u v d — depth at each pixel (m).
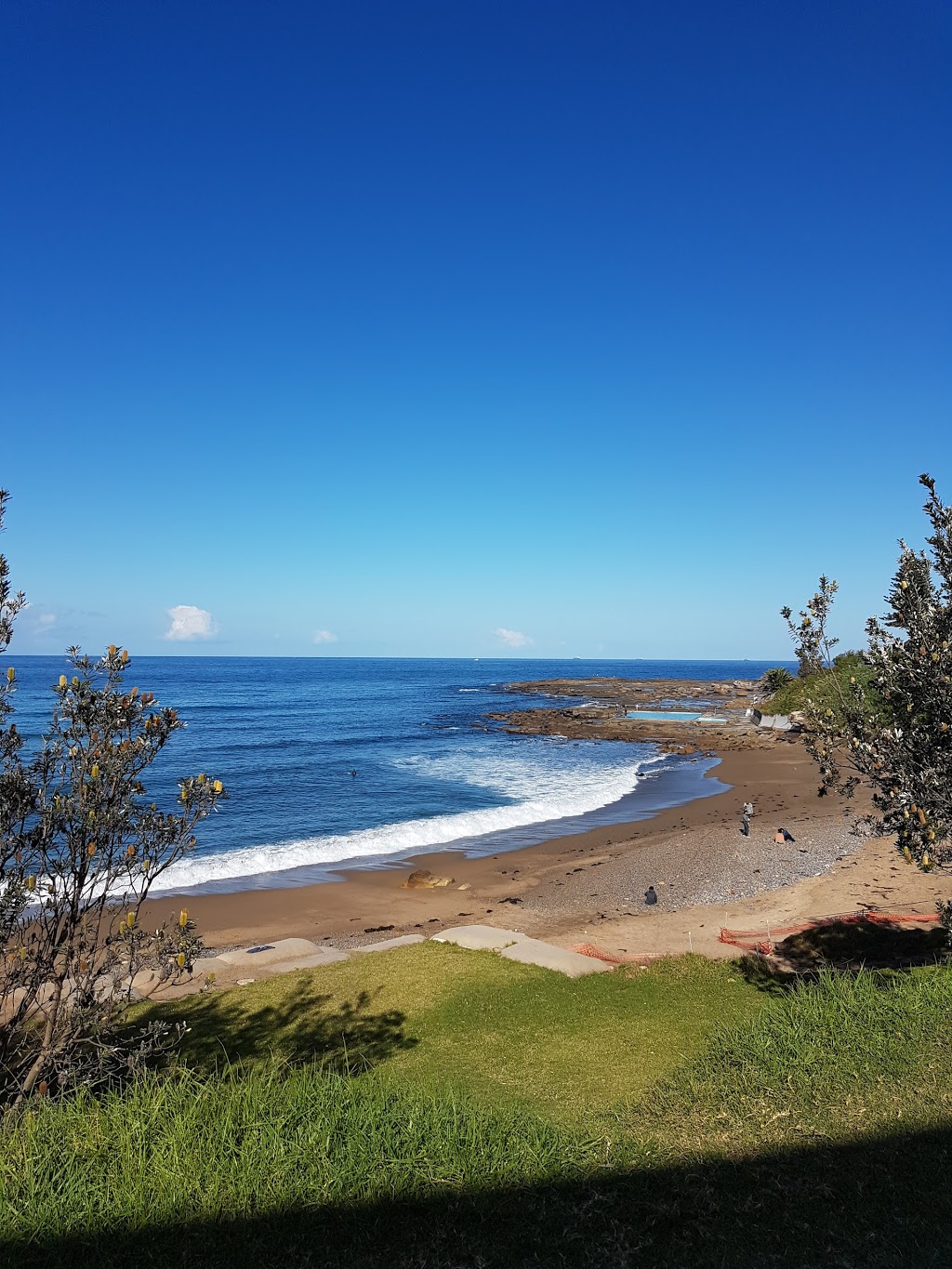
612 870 22.94
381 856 25.91
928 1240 4.90
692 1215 5.27
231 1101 6.09
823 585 8.75
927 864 6.87
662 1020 10.76
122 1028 10.52
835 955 13.65
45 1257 4.41
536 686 134.12
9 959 6.62
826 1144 6.14
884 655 7.84
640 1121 7.06
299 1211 4.91
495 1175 5.53
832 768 8.19
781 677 76.75
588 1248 4.85
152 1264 4.43
